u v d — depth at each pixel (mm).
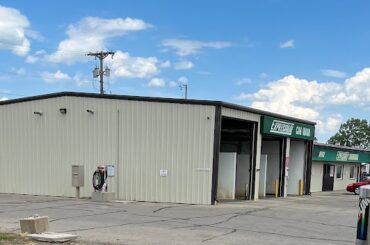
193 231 12242
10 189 25203
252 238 11375
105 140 22594
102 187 21047
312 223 14805
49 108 24094
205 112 20922
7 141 25344
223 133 28062
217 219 14977
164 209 17812
